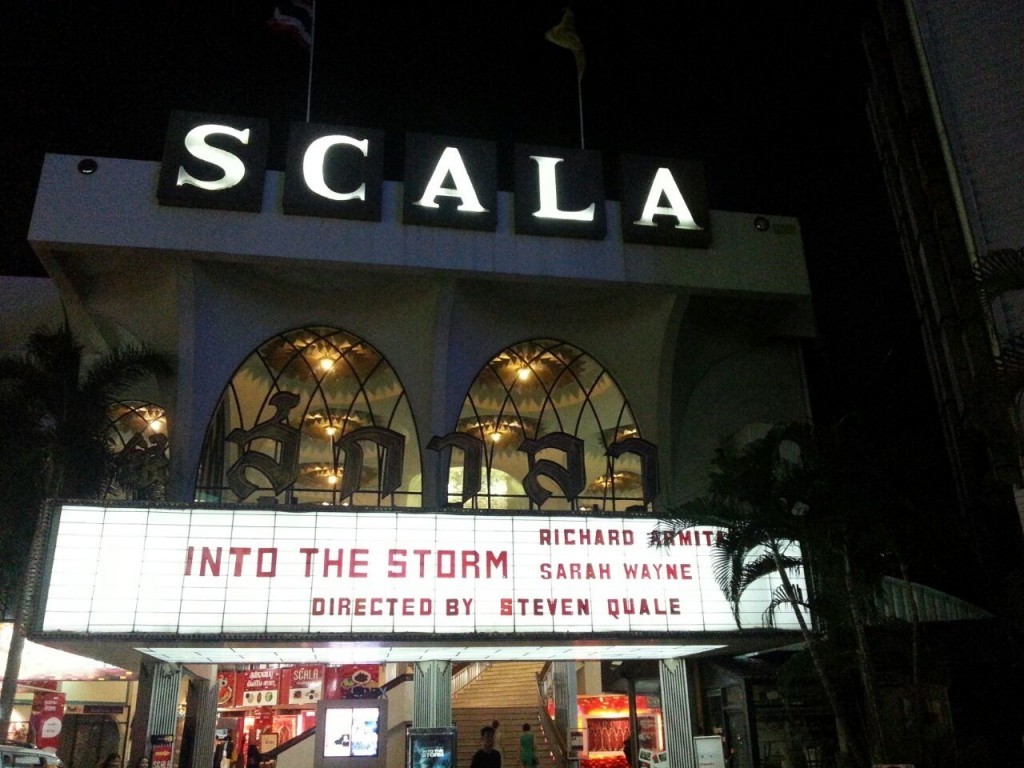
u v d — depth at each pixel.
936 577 21.00
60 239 18.45
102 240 18.66
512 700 28.39
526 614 16.53
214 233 19.16
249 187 19.41
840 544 16.53
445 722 19.08
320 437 22.48
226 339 20.28
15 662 17.52
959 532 16.77
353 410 22.27
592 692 29.86
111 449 19.62
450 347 20.88
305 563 15.99
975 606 19.92
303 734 24.17
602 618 16.81
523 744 21.36
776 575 17.95
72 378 18.89
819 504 16.17
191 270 19.25
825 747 18.50
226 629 15.35
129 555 15.49
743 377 23.19
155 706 18.77
